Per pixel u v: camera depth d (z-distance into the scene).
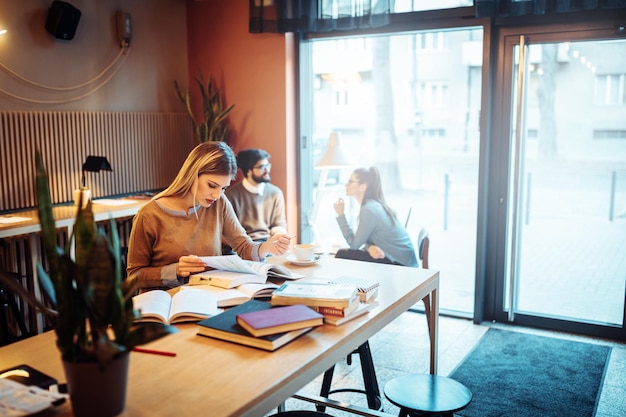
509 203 4.44
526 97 4.30
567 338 4.21
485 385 3.43
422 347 4.04
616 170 4.11
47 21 4.40
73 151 4.62
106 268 1.33
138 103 5.19
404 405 2.14
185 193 2.63
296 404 3.26
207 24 5.38
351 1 4.59
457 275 4.76
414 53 4.70
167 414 1.44
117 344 1.37
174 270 2.45
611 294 4.23
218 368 1.70
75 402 1.39
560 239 4.36
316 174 5.25
